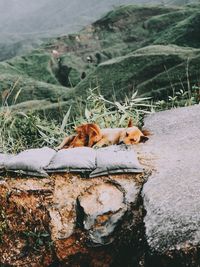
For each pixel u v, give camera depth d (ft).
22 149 19.89
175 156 12.44
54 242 11.59
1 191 12.14
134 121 18.85
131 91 29.53
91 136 14.37
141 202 10.92
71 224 11.57
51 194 11.89
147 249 9.11
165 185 10.77
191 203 9.77
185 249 8.68
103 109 20.20
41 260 11.68
